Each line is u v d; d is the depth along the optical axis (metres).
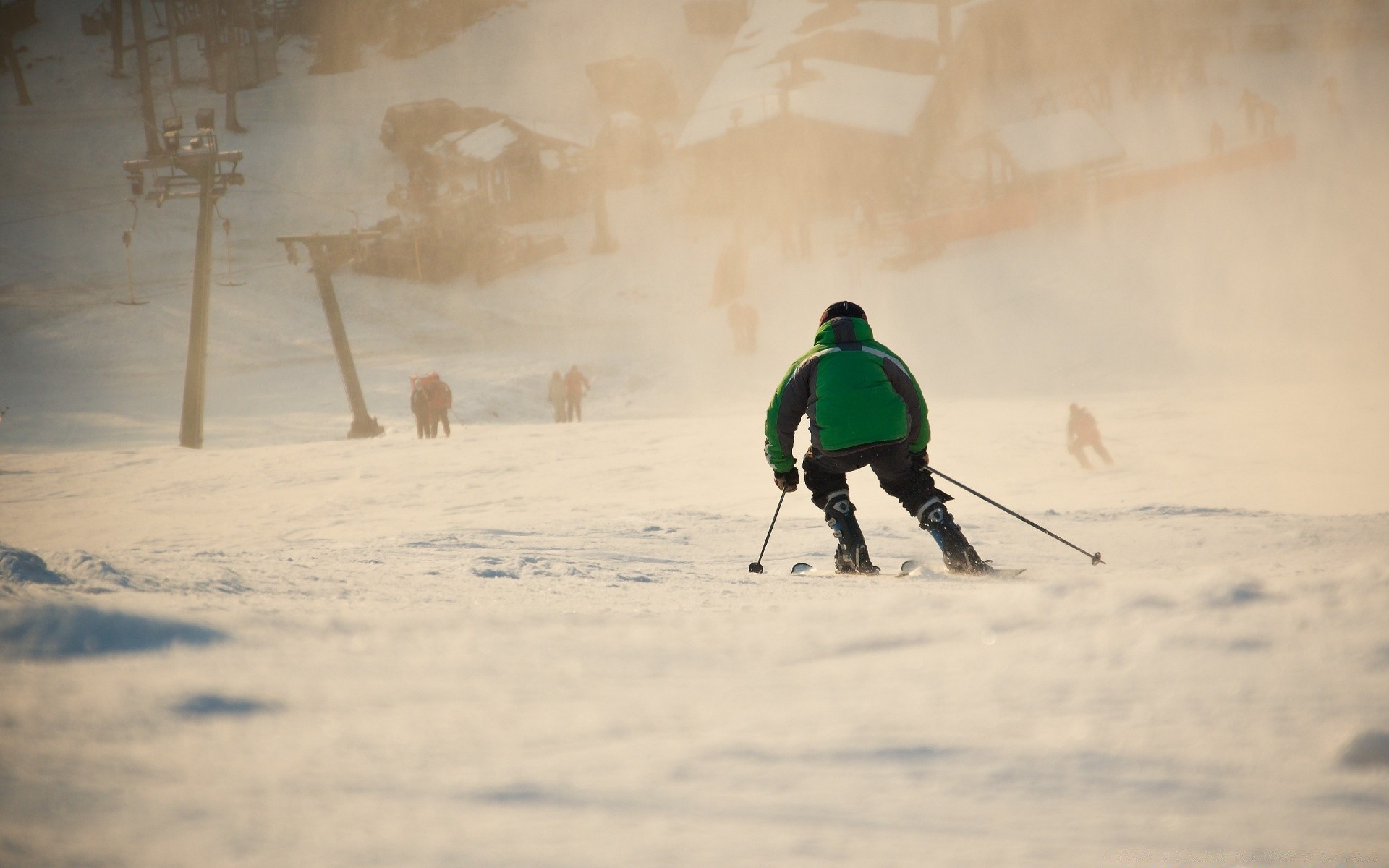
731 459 75.69
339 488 72.19
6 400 152.75
